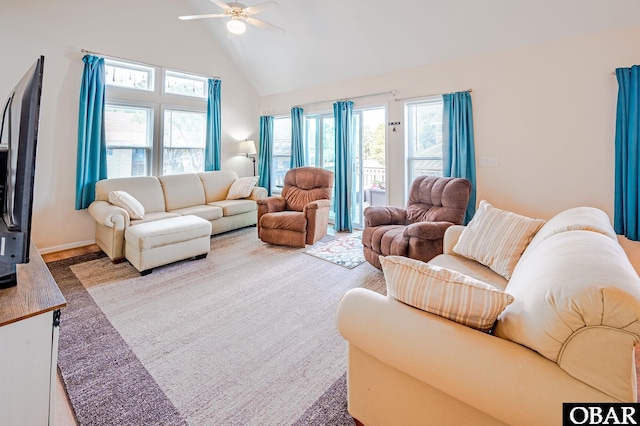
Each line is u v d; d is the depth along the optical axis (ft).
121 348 6.42
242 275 10.43
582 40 10.12
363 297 4.12
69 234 13.24
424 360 3.28
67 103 12.84
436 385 3.22
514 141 11.69
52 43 12.35
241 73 19.81
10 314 3.11
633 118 9.09
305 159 19.54
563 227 4.84
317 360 6.12
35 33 11.95
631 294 2.42
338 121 16.48
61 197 12.96
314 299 8.71
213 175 17.03
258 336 6.91
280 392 5.27
